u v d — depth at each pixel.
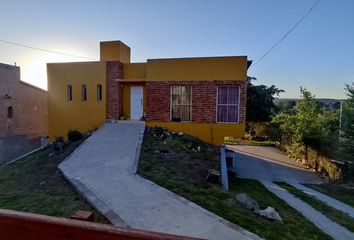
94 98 14.44
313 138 14.21
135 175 7.08
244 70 12.09
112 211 4.88
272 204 7.38
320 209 7.54
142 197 5.58
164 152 9.71
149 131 12.34
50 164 9.22
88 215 1.36
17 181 8.02
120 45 14.64
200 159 9.77
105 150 9.60
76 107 14.66
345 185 10.66
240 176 11.31
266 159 15.80
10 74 19.88
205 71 12.42
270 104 23.95
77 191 6.02
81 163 8.28
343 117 11.27
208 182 7.77
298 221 6.16
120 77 14.32
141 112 14.50
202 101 12.48
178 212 4.93
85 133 13.70
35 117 22.53
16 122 20.38
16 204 5.79
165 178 7.21
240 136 12.22
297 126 15.39
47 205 5.54
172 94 12.86
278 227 5.40
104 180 6.65
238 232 4.31
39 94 23.06
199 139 12.38
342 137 11.63
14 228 1.11
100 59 14.90
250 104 23.66
